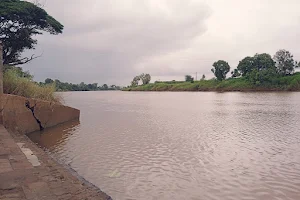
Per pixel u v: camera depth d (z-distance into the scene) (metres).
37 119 15.59
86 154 9.95
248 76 103.06
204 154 9.95
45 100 17.39
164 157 9.53
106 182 7.06
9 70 16.98
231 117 22.20
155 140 12.61
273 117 21.52
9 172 5.90
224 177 7.50
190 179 7.34
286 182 7.07
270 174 7.71
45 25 26.83
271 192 6.44
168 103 43.50
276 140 12.32
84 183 6.43
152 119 21.56
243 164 8.69
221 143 11.84
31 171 6.05
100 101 53.41
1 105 12.55
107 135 14.05
